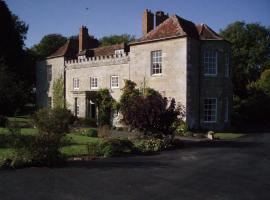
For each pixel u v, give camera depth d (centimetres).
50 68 4119
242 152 1606
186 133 2431
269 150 1675
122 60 3219
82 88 3669
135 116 1806
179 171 1151
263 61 5172
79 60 3709
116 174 1095
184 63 2709
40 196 835
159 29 2978
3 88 2650
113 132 2597
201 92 2816
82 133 2269
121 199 816
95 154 1489
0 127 2570
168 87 2808
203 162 1334
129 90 3002
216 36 2902
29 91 4956
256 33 5228
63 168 1185
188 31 2866
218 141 2111
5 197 825
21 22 4941
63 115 1362
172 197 834
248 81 4956
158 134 1842
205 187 934
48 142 1246
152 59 2942
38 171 1125
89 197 830
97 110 3350
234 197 835
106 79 3384
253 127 3184
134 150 1602
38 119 1305
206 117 2839
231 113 3083
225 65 2930
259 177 1064
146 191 889
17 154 1218
